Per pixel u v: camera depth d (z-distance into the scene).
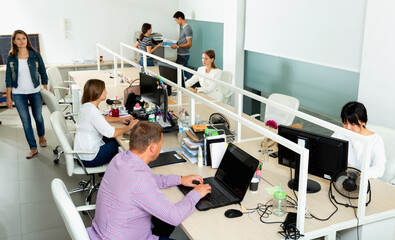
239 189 2.28
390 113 3.57
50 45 7.16
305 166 1.88
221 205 2.21
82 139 3.25
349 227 2.08
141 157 2.06
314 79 4.62
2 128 5.66
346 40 4.01
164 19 7.75
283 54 4.95
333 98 4.41
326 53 4.28
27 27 6.94
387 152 2.87
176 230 3.01
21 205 3.58
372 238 2.17
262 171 2.70
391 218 2.18
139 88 4.27
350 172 2.28
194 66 7.61
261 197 2.33
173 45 6.99
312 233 1.98
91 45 7.41
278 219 2.09
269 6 5.07
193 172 2.67
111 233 1.96
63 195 1.92
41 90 4.18
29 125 4.60
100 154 3.28
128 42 7.64
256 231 1.99
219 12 6.21
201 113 4.04
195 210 2.18
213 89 5.05
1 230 3.19
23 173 4.21
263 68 5.51
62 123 3.34
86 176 4.14
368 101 3.78
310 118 2.23
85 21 7.26
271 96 4.05
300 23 4.59
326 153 2.30
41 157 4.62
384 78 3.57
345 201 2.28
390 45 3.46
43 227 3.24
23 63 4.41
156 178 2.44
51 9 7.00
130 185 1.94
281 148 2.49
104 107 4.27
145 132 2.03
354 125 2.65
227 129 3.27
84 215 3.38
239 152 2.42
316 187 2.44
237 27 5.71
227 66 6.10
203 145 2.87
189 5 7.25
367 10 3.63
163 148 3.10
